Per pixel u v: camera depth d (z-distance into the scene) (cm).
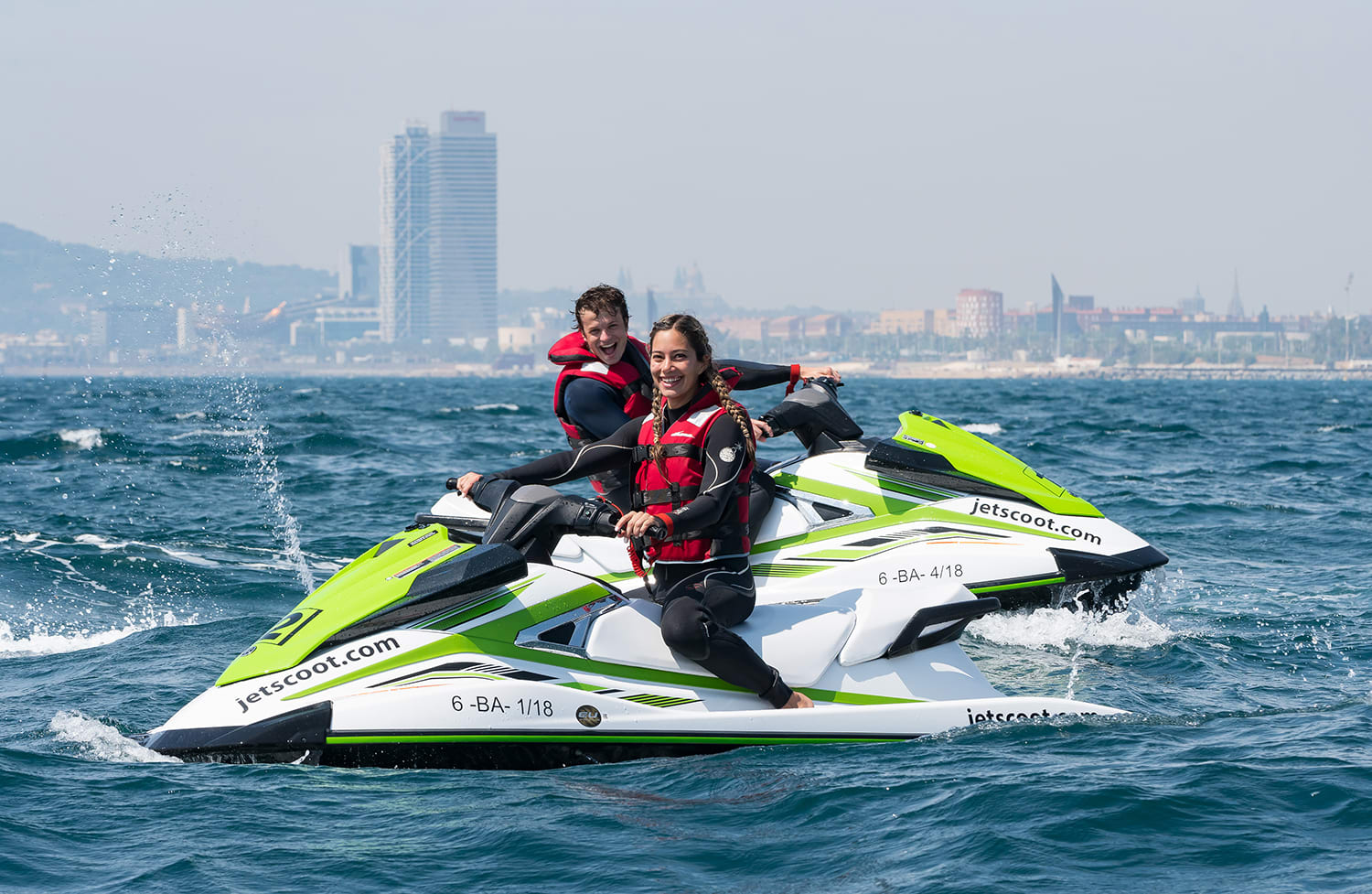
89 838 864
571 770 1032
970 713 1158
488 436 5422
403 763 1023
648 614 1123
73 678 1349
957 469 1527
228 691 1055
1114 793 932
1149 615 1572
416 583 1086
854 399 11456
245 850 845
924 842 859
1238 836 855
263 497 2981
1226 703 1259
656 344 1080
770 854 844
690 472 1082
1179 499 2953
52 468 3547
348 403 9694
